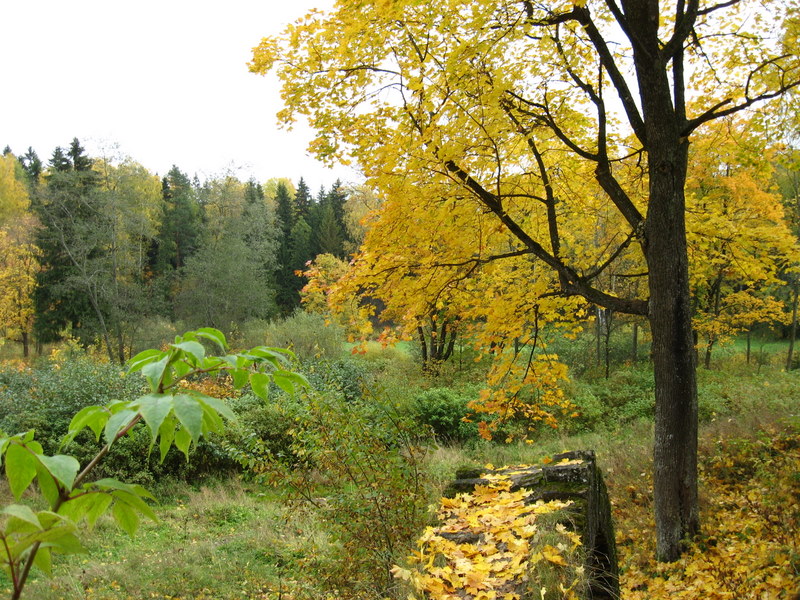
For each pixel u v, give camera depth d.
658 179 6.18
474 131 5.58
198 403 1.03
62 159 38.31
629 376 18.80
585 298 7.00
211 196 37.59
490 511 3.87
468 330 8.24
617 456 10.08
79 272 31.09
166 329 30.11
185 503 10.05
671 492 6.11
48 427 11.51
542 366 7.60
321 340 22.55
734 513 6.79
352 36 5.39
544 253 6.93
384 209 6.35
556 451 11.88
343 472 4.49
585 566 3.18
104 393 12.57
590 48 7.10
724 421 10.68
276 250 42.81
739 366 21.33
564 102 7.04
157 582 6.29
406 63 5.70
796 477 6.82
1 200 40.19
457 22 5.54
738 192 10.23
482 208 6.43
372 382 5.33
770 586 4.62
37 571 6.44
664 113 6.05
